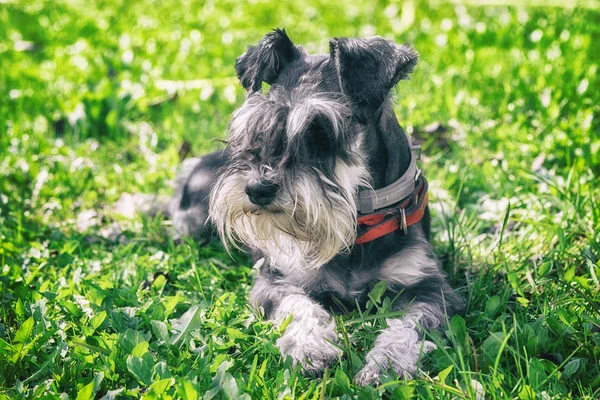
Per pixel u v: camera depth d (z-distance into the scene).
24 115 1.44
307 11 2.34
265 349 0.86
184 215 1.15
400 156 0.95
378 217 0.93
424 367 0.86
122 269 1.04
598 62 1.61
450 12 2.18
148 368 0.81
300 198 0.85
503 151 1.28
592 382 0.81
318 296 0.97
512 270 0.97
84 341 0.86
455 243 1.06
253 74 0.93
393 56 0.89
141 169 1.31
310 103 0.86
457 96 1.43
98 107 1.42
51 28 2.13
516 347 0.84
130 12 2.34
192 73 1.70
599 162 1.21
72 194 1.23
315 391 0.80
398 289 0.95
